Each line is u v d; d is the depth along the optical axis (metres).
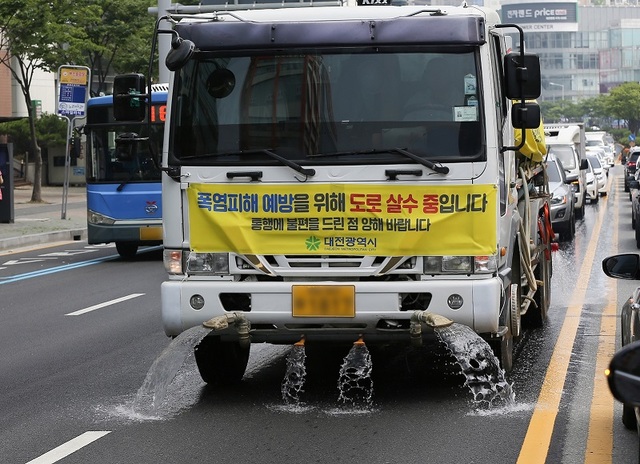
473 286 8.14
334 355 10.84
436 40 8.21
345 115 8.28
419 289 8.17
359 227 8.23
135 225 21.08
